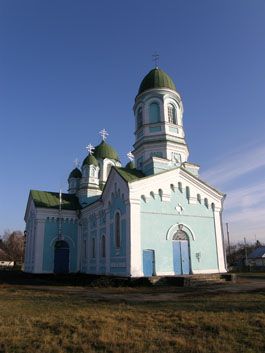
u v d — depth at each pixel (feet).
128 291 61.11
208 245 89.81
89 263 110.42
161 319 31.32
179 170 90.48
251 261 247.91
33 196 127.75
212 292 54.90
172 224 85.71
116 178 92.22
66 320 31.19
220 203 95.25
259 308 36.68
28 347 23.12
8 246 288.30
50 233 120.98
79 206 129.29
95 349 22.81
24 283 85.40
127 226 81.10
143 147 99.76
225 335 25.79
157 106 102.94
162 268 80.84
